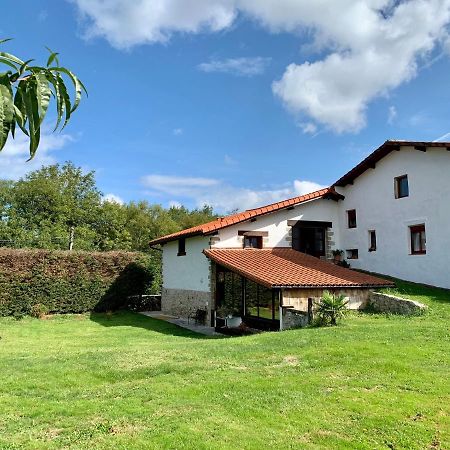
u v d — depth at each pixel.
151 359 8.92
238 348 9.59
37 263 19.58
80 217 41.94
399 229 18.20
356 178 20.73
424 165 17.17
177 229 51.12
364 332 10.47
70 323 17.88
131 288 22.12
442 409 5.68
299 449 4.60
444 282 16.06
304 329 11.76
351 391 6.42
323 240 21.23
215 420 5.39
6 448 4.71
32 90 2.29
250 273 14.31
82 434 5.06
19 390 7.00
